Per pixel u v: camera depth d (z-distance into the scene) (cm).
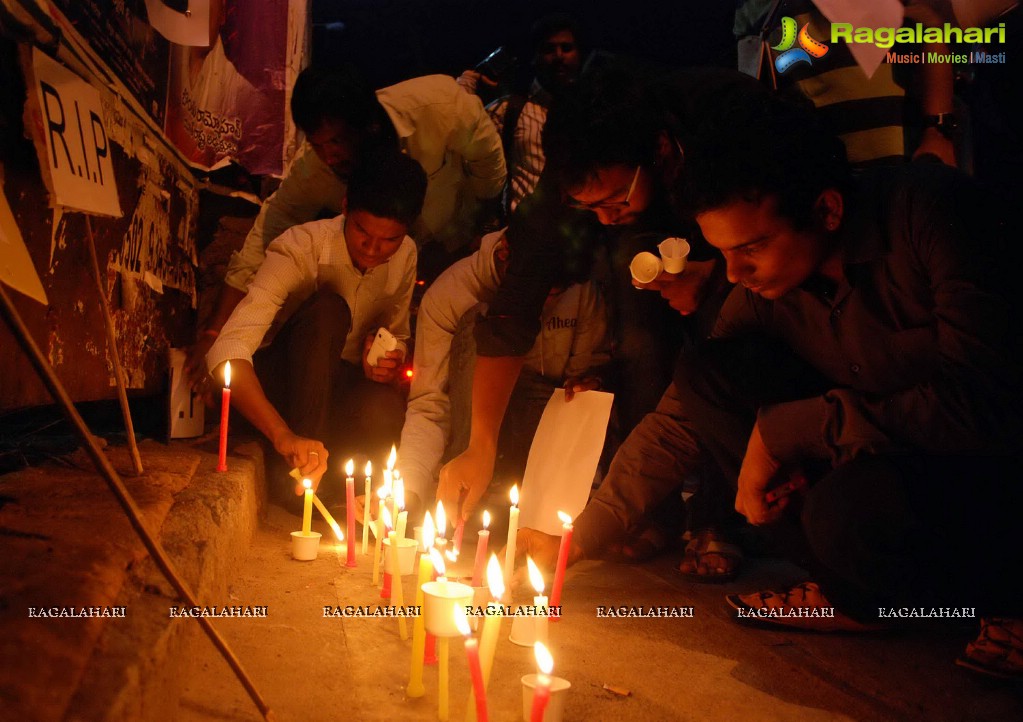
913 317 208
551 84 455
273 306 360
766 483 222
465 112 420
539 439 309
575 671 208
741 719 186
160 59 359
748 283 204
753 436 221
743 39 432
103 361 298
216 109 440
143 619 150
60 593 140
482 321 301
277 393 397
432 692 189
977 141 478
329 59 937
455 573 292
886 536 197
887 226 202
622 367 374
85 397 283
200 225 480
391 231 344
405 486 334
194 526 210
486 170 443
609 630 240
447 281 358
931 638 240
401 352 404
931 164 206
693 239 277
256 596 247
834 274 213
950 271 190
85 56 271
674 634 240
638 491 288
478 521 382
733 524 326
